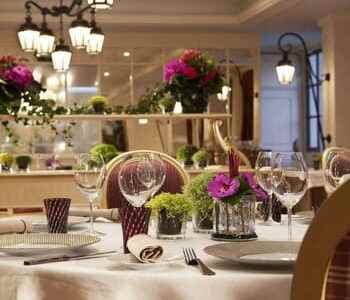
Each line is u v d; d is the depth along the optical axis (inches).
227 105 309.4
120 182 64.9
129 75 299.9
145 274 44.6
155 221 64.7
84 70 294.7
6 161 156.6
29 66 287.3
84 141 274.2
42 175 145.6
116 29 291.9
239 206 60.8
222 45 309.0
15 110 144.9
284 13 269.3
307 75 362.0
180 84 153.5
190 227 73.1
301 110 372.5
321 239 35.7
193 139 204.4
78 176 68.4
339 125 281.6
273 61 371.9
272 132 373.7
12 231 65.6
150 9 277.0
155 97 159.6
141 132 200.5
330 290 36.7
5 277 49.0
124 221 53.8
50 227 66.7
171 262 48.8
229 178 61.6
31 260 49.8
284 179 60.7
